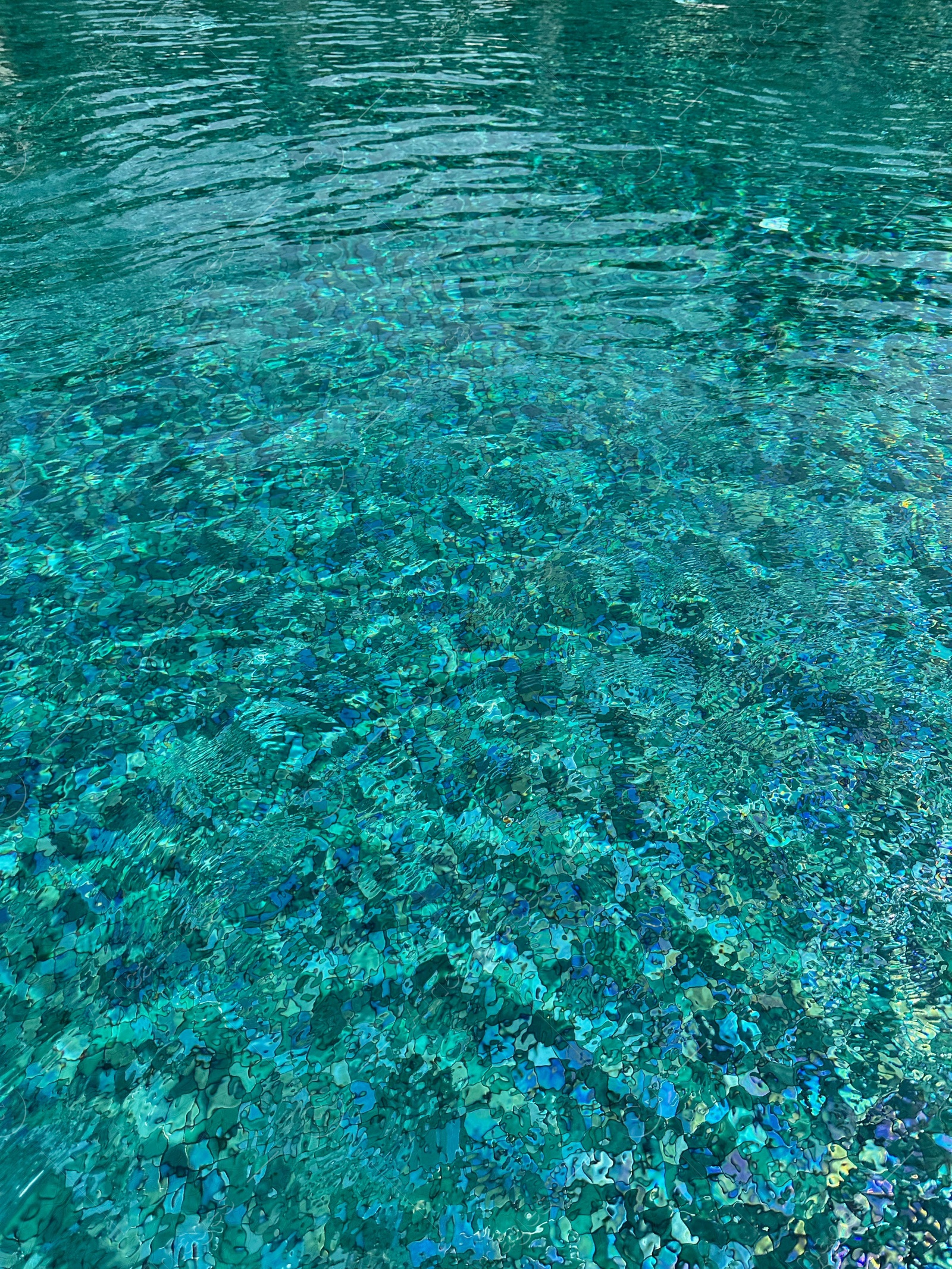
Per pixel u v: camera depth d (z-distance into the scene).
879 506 4.27
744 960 2.51
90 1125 2.12
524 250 6.62
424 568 3.92
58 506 4.18
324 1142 2.10
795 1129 2.14
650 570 3.91
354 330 5.62
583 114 9.29
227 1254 1.91
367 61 10.92
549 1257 1.92
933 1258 1.93
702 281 6.28
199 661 3.44
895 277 6.35
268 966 2.48
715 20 13.34
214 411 4.88
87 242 6.53
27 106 9.09
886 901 2.66
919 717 3.25
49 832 2.82
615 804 2.95
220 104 9.30
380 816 2.90
